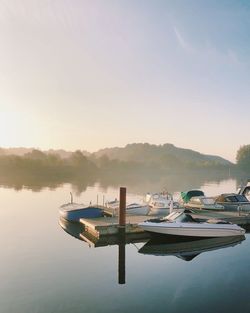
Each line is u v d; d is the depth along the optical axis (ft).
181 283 48.91
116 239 77.10
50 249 66.54
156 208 99.50
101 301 42.68
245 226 92.58
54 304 41.86
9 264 56.90
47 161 561.43
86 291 45.78
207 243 73.36
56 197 161.58
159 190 226.58
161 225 73.77
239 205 102.17
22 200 145.18
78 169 580.30
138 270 54.70
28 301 42.65
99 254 63.98
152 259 61.16
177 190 230.48
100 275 52.11
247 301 42.75
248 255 63.77
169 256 63.21
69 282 49.01
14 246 68.18
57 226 89.51
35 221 95.86
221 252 66.08
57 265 56.75
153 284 48.55
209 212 101.40
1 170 478.18
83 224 92.43
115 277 51.26
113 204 110.83
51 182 287.48
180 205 108.17
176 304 41.86
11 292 45.39
